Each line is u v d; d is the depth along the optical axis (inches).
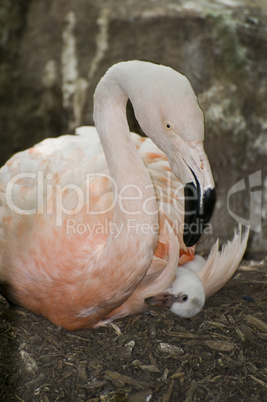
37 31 380.8
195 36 353.1
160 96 191.2
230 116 353.7
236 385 225.1
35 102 384.8
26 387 219.5
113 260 214.7
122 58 366.6
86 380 224.4
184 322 259.9
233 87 354.0
